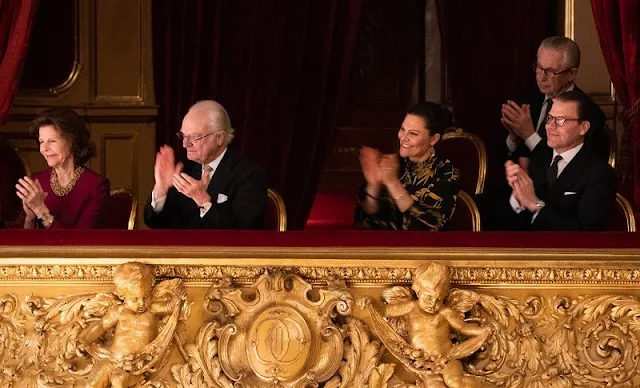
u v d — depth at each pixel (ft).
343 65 53.26
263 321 27.81
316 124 52.95
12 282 27.89
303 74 52.90
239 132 52.44
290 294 27.91
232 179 34.58
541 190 36.68
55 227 34.68
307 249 27.94
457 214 36.63
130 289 27.35
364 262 27.86
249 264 27.86
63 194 35.91
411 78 58.65
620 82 36.11
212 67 52.08
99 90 51.52
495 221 38.22
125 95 51.75
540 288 28.19
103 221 36.09
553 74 42.55
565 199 35.14
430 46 58.34
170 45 51.75
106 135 51.42
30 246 27.86
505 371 28.09
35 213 34.60
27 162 46.93
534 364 28.09
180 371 27.91
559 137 35.17
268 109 52.39
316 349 27.91
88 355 27.96
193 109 34.65
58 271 27.81
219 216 33.60
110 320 27.89
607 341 28.17
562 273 28.04
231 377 27.73
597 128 38.34
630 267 28.02
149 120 51.80
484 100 52.70
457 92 52.85
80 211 35.88
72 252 27.78
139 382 27.89
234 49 52.26
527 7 52.34
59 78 51.11
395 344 27.89
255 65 52.21
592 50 49.98
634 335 28.19
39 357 27.89
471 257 27.91
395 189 33.60
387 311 27.94
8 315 27.96
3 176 43.11
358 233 29.14
